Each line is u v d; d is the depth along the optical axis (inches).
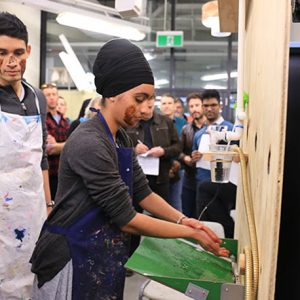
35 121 65.8
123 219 40.3
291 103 31.3
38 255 44.2
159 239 46.8
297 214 31.0
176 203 150.1
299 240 30.6
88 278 42.8
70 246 42.2
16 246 64.2
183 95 266.1
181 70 267.0
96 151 39.3
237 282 37.0
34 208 65.9
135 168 50.3
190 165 133.7
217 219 107.6
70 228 42.3
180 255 44.2
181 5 262.4
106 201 39.8
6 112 62.3
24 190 64.3
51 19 264.2
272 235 24.3
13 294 64.8
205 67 264.7
